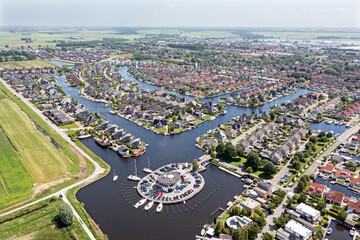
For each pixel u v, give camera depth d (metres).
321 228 138.25
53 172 187.38
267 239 127.06
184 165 199.75
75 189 169.75
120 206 157.38
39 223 140.25
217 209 155.12
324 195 164.25
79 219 145.12
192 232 138.00
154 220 146.50
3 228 135.75
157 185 175.88
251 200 155.12
